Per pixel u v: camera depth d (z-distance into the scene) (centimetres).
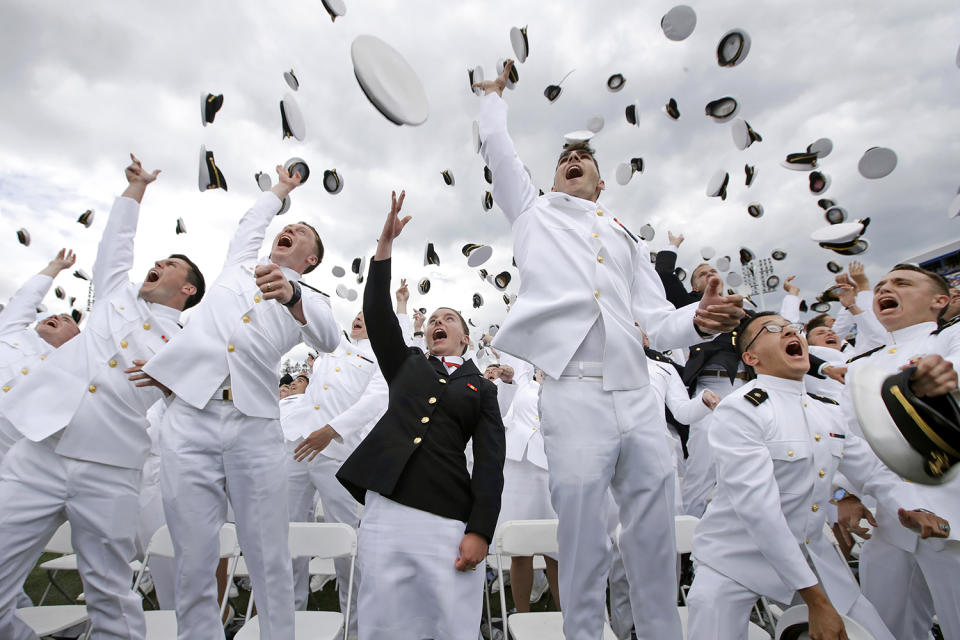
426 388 220
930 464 98
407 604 188
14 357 395
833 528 351
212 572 238
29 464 239
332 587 467
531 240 218
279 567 247
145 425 269
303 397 477
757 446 217
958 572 214
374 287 228
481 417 224
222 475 247
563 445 187
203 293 320
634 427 186
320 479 410
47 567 354
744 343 255
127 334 273
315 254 319
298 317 247
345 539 288
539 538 289
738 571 213
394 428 212
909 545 237
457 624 183
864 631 182
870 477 247
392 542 193
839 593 213
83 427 246
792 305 524
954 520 213
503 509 387
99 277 292
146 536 393
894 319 278
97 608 245
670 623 183
